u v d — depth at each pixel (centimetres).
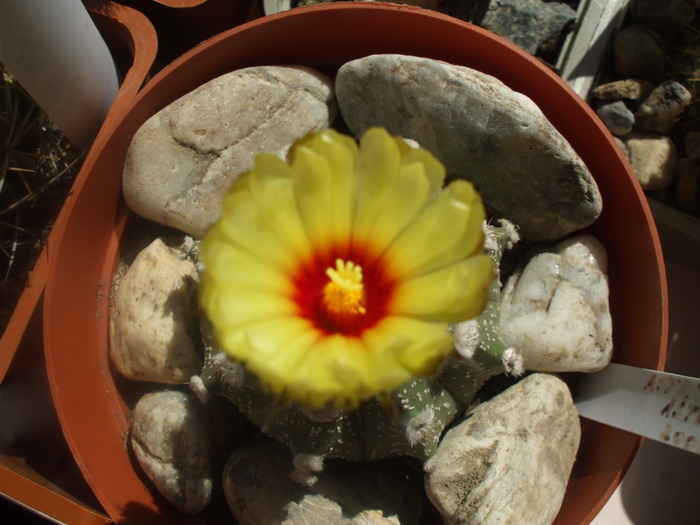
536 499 12
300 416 11
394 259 8
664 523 17
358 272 8
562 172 12
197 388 11
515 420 12
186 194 14
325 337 8
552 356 13
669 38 18
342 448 11
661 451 17
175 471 13
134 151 14
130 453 14
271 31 14
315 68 15
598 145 14
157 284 13
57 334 13
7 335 14
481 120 12
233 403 13
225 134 14
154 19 17
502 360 12
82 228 14
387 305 8
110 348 14
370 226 9
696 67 18
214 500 14
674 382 12
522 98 13
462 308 7
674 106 17
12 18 11
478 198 8
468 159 13
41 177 16
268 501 12
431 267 8
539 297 13
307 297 9
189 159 14
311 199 8
